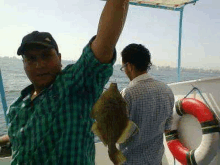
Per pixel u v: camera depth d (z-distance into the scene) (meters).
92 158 1.50
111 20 1.13
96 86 1.31
